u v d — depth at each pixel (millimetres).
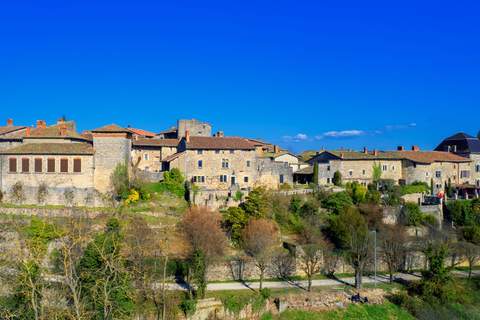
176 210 64500
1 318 37062
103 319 39688
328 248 63531
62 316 38188
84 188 63938
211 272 55188
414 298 54906
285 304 50562
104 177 65938
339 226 63969
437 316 51531
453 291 54969
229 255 58750
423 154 98250
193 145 75812
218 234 56469
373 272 63562
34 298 37125
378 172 91688
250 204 64062
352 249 58281
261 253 53625
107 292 38219
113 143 66625
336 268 62281
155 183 69125
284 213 68125
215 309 46906
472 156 103500
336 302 52406
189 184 70812
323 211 72688
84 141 76125
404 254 65812
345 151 98625
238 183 77938
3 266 43125
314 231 65750
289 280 57844
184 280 52375
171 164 73062
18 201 63469
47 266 50594
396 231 67250
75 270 39906
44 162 64375
